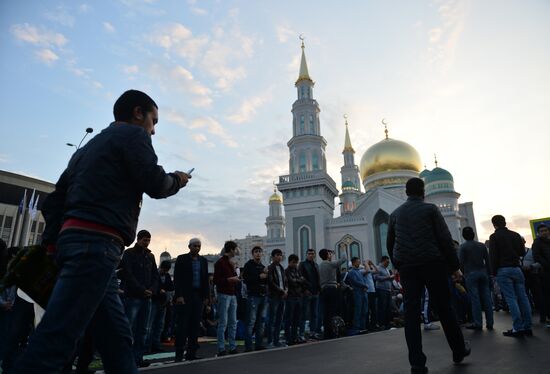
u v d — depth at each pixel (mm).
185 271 8188
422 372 4684
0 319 6711
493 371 4523
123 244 2559
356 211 47875
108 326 2498
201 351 10109
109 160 2510
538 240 9172
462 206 61812
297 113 54688
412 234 5145
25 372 2025
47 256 2641
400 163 58875
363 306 12594
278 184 47719
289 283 10688
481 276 9594
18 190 52125
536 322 10547
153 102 3094
